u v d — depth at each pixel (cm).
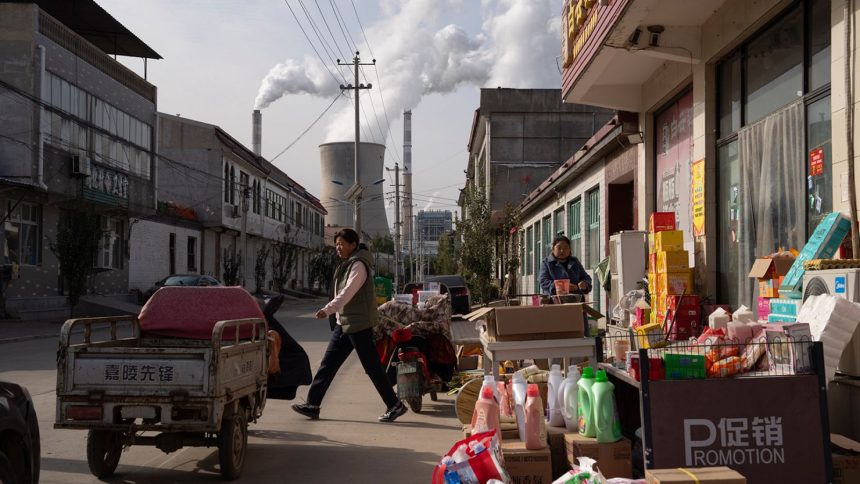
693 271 1037
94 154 2936
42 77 2539
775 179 822
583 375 510
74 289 2652
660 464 411
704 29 983
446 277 2119
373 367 800
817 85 733
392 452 654
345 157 8044
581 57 1150
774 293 694
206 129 4566
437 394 989
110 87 3094
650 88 1211
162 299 655
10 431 427
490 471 418
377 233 8825
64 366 544
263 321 649
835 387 498
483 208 2645
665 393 416
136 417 538
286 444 688
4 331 2123
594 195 1792
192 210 4491
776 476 409
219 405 535
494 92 3734
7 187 2439
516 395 529
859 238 609
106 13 3078
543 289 1004
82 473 584
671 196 1176
